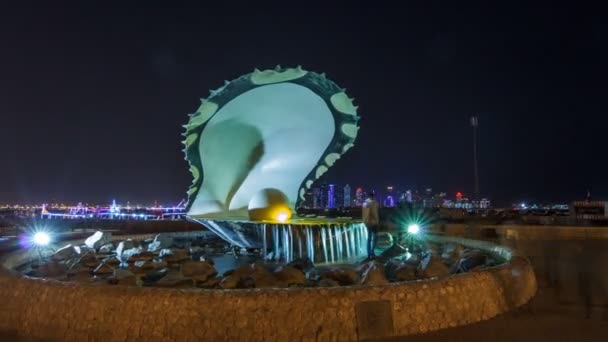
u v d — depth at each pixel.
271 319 6.32
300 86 14.04
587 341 6.52
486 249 13.44
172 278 8.67
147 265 10.62
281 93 14.17
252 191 15.50
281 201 13.37
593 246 18.70
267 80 13.55
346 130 15.31
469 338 6.57
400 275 9.14
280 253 12.40
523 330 6.93
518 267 9.02
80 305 6.77
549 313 7.82
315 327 6.36
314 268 10.47
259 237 12.72
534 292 9.34
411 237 17.52
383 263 11.34
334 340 6.37
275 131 15.13
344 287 6.76
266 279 8.49
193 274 9.27
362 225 13.18
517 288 8.45
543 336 6.70
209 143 14.37
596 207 40.66
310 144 15.54
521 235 24.91
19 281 7.57
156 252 13.09
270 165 15.55
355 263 12.02
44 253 13.67
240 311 6.32
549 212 49.09
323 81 13.96
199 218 14.02
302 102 14.59
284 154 15.55
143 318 6.44
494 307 7.68
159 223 25.27
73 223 29.23
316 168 15.87
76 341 6.63
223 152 14.73
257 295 6.44
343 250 12.64
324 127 15.28
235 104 13.98
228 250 14.86
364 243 13.21
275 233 12.47
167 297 6.48
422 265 9.67
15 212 47.72
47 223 30.12
